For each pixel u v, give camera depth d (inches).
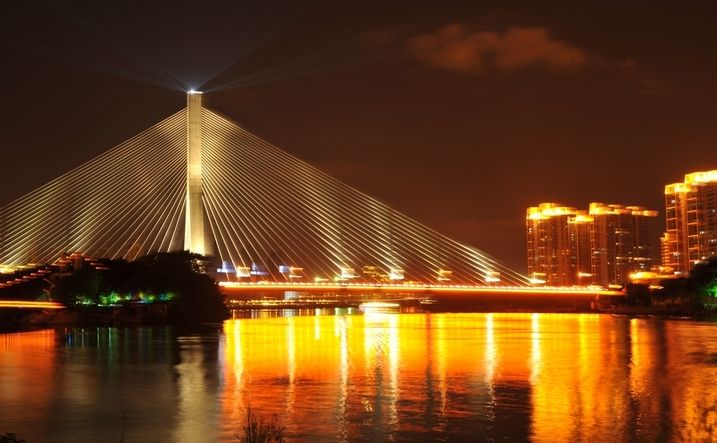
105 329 6732.3
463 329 6737.2
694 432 2162.9
